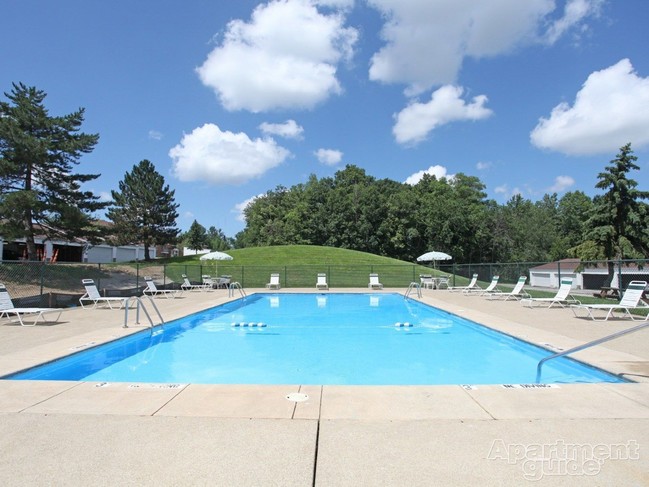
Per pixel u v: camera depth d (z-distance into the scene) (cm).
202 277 2939
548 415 431
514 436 378
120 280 2794
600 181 2983
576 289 4528
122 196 4497
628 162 2909
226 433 383
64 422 410
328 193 7250
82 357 776
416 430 391
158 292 2348
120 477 304
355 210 6725
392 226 6700
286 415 429
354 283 3259
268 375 739
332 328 1270
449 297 2062
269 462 328
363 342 1049
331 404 463
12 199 2108
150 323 1123
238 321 1420
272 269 3694
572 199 8019
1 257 3275
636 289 1191
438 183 7731
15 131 2203
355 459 333
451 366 802
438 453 344
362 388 527
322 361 850
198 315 1449
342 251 4578
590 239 2984
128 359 866
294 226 6894
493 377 717
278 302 2053
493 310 1471
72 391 512
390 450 349
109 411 441
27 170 2377
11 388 524
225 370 774
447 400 479
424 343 1038
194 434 381
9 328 1046
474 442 366
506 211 7900
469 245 6800
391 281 3391
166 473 310
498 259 7188
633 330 568
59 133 2473
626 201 2880
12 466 322
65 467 320
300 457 336
